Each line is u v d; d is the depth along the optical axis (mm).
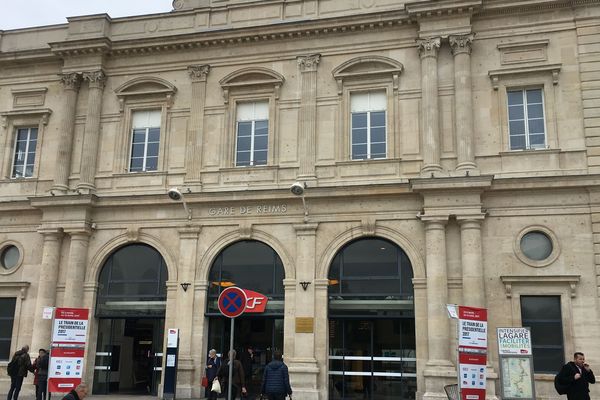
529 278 21797
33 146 28734
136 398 23719
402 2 25594
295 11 26766
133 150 27391
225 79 26531
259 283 24531
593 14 23641
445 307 21906
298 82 25906
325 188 23906
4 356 26250
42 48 28844
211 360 21516
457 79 23859
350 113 25281
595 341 21016
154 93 27266
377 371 22828
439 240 22516
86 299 25734
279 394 15914
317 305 23438
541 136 23469
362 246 23953
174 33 27875
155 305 25391
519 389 16219
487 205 22828
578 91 23234
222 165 25812
